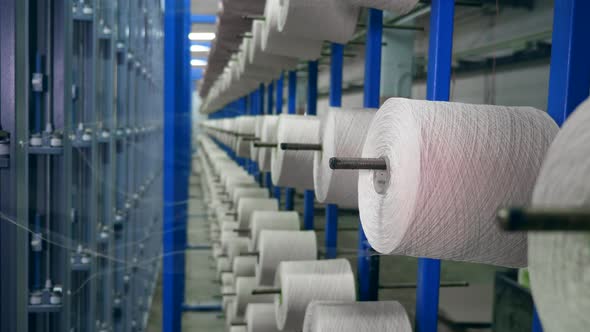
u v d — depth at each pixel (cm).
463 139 77
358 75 301
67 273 244
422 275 130
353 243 336
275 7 181
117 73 318
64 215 243
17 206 224
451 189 77
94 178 271
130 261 339
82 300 274
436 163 77
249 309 243
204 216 622
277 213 259
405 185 80
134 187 370
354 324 128
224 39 326
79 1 261
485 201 78
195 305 434
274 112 413
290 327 169
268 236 214
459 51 240
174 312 369
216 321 415
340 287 164
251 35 264
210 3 459
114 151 296
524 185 78
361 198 97
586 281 43
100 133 285
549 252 46
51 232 242
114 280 317
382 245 88
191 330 399
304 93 400
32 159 238
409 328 129
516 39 202
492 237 80
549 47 185
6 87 218
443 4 112
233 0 249
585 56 77
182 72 363
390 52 267
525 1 197
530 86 196
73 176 268
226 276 376
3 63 218
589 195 43
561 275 45
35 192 240
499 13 211
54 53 239
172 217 364
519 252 83
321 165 142
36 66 234
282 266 169
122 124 319
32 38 232
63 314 242
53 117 240
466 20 233
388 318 130
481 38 223
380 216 89
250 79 353
